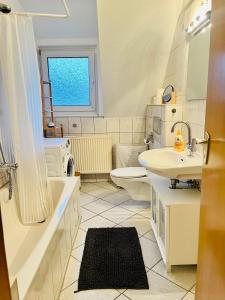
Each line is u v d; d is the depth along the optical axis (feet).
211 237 3.30
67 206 6.20
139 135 11.79
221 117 2.95
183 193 5.91
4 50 5.64
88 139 11.49
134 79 9.86
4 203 6.24
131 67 9.43
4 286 2.12
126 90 10.32
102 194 10.74
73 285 5.47
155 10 7.75
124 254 6.47
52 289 4.67
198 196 5.72
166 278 5.58
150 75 9.71
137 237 7.25
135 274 5.72
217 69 3.06
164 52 8.95
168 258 5.61
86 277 5.65
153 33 8.37
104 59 9.12
